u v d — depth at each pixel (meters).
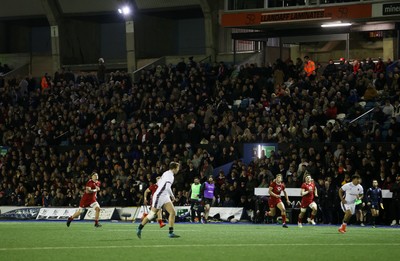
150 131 59.34
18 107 69.06
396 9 58.09
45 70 83.19
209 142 56.66
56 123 65.06
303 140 52.09
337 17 60.50
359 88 56.81
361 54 65.81
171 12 77.94
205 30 73.62
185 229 39.38
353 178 36.50
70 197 56.91
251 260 22.67
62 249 26.12
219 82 63.31
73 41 81.31
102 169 57.31
